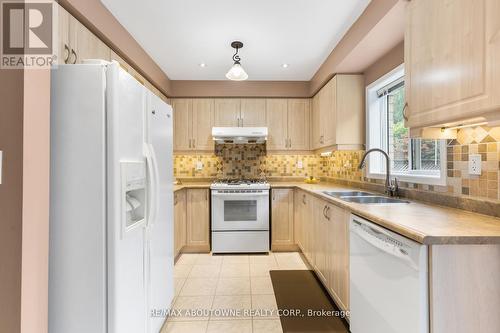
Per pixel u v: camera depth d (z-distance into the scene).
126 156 1.23
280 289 2.37
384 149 2.53
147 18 2.07
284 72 3.30
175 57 2.81
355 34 2.14
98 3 1.81
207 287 2.40
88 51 1.78
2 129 0.95
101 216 1.12
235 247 3.28
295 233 3.33
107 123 1.13
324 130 3.09
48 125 1.09
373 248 1.36
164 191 1.75
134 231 1.31
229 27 2.21
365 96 2.67
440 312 1.01
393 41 2.04
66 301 1.12
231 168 3.85
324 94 3.08
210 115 3.60
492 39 0.97
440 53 1.22
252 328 1.82
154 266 1.56
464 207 1.45
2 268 0.95
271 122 3.62
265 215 3.29
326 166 3.79
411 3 1.45
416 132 1.47
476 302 1.01
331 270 2.05
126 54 2.24
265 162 3.87
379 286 1.30
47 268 1.09
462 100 1.10
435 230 1.04
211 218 3.31
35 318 1.02
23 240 0.96
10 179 0.95
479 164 1.38
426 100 1.32
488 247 1.01
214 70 3.21
